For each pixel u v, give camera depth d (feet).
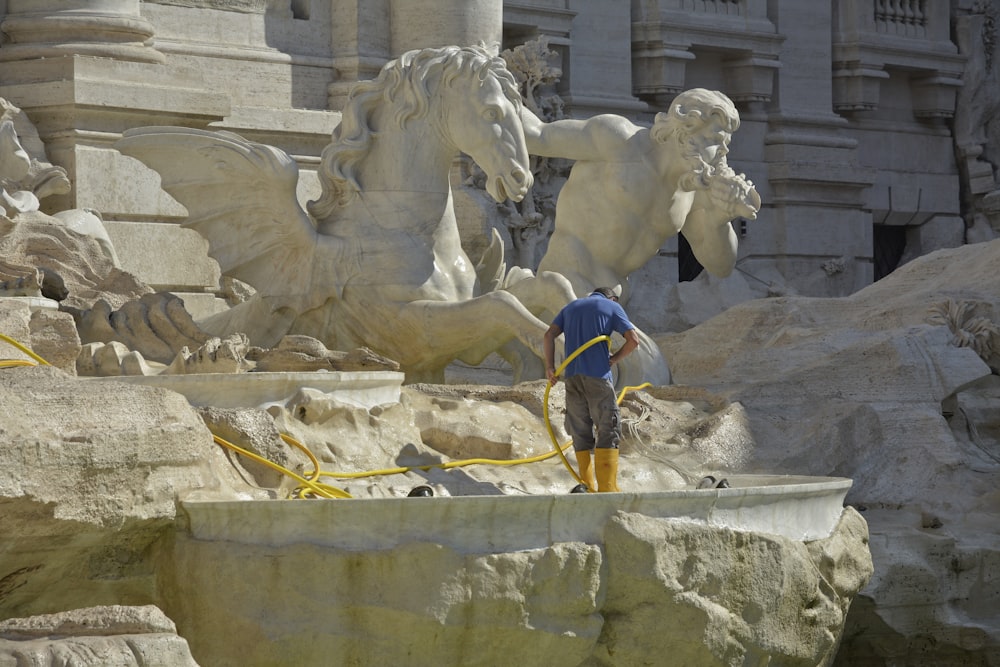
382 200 76.02
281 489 51.96
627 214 83.15
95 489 44.70
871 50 158.51
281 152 76.59
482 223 111.55
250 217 76.54
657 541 49.21
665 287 135.03
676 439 70.28
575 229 84.12
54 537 44.70
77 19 95.25
